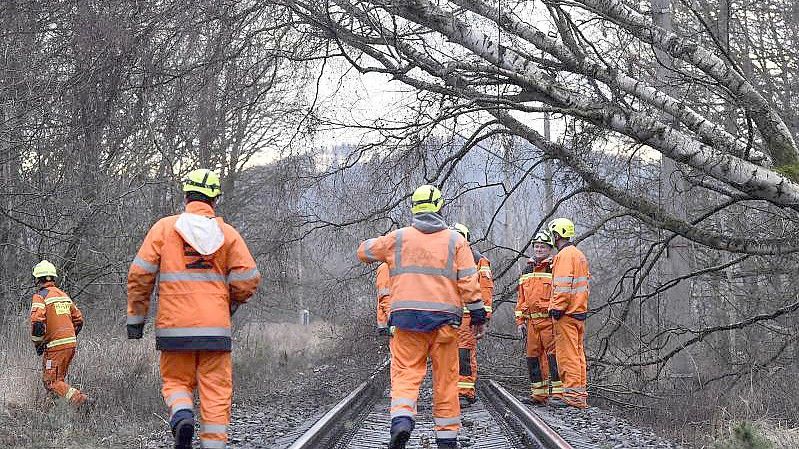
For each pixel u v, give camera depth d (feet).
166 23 47.93
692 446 33.88
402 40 45.39
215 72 49.16
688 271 53.93
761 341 61.26
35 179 59.41
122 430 36.42
